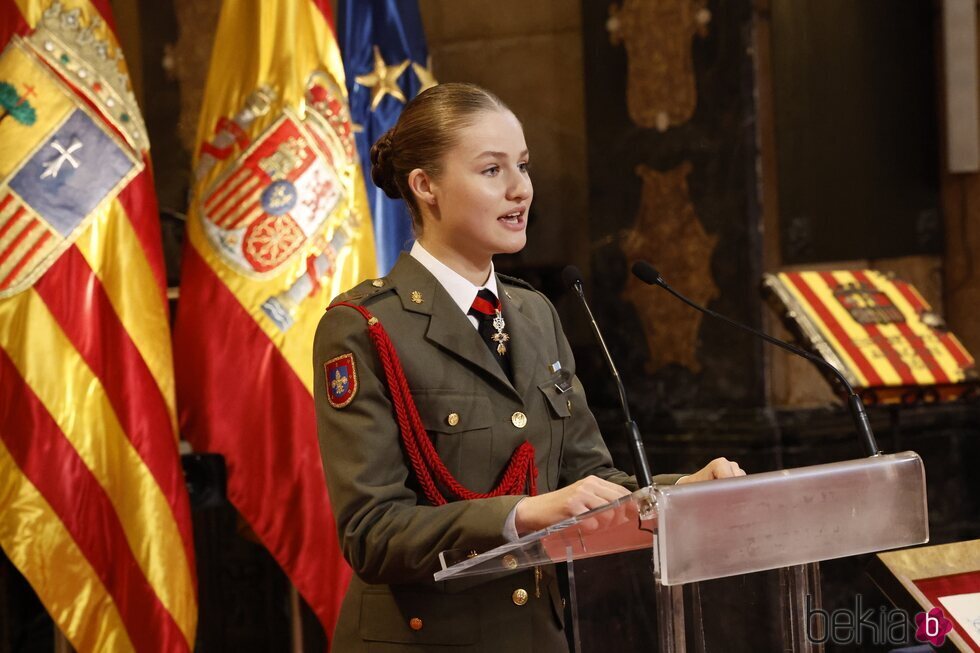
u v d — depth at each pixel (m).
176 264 5.49
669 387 5.69
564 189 6.02
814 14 5.94
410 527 2.01
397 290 2.28
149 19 5.72
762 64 5.76
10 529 3.63
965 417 6.27
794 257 5.84
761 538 1.74
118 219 3.83
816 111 5.95
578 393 2.46
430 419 2.17
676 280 5.65
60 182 3.74
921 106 6.38
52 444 3.67
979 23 6.36
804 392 5.84
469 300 2.29
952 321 6.48
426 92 2.30
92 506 3.72
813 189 5.93
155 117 5.71
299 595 4.70
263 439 4.05
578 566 1.81
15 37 3.74
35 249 3.70
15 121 3.70
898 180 6.30
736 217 5.50
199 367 4.04
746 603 1.88
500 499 1.97
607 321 5.84
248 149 4.12
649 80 5.68
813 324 5.15
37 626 5.42
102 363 3.78
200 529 5.60
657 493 1.66
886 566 2.05
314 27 4.25
